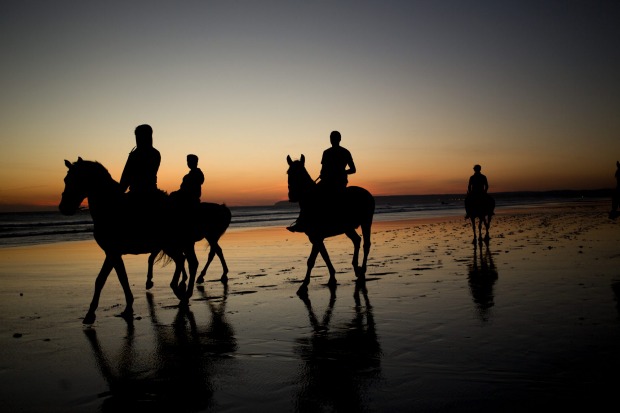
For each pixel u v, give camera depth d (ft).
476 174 53.72
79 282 34.99
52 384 14.80
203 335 20.02
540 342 17.33
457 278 31.81
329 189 30.63
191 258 26.76
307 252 52.49
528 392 13.00
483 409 12.11
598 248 45.06
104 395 13.87
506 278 30.94
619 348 16.39
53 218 237.04
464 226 88.79
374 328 20.18
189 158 32.76
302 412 12.39
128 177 24.45
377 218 134.00
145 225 24.00
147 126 25.12
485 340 17.84
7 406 13.17
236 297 28.09
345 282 32.04
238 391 13.89
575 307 22.49
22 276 38.06
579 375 14.06
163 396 13.69
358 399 13.03
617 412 11.65
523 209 176.96
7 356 17.62
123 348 18.44
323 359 16.46
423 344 17.67
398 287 29.40
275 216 184.55
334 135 32.27
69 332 20.95
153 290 31.32
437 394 13.12
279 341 18.83
